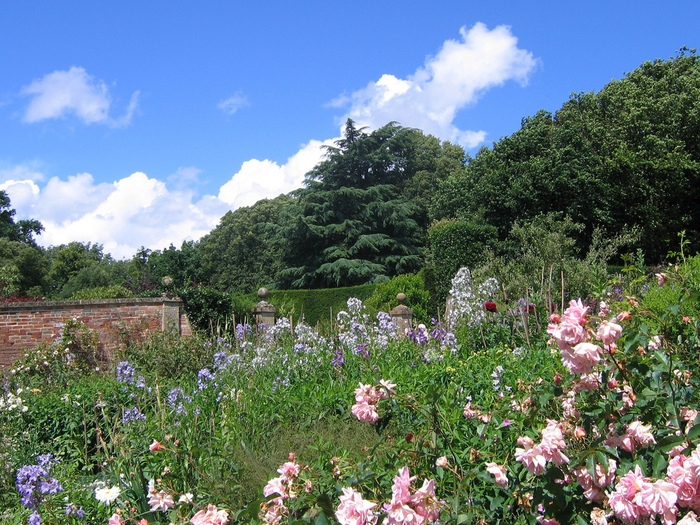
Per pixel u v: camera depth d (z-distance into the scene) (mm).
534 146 23938
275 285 34219
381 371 5438
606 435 2176
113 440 4621
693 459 1725
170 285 13836
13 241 36812
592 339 2113
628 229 23016
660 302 4531
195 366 8828
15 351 11125
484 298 8070
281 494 2498
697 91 24891
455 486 2523
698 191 24953
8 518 4172
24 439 5797
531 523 2283
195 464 3750
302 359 6602
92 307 11336
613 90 26547
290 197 48438
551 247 13766
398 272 30969
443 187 31734
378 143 35031
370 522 1981
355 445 4102
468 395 4609
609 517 2035
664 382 2312
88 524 4004
